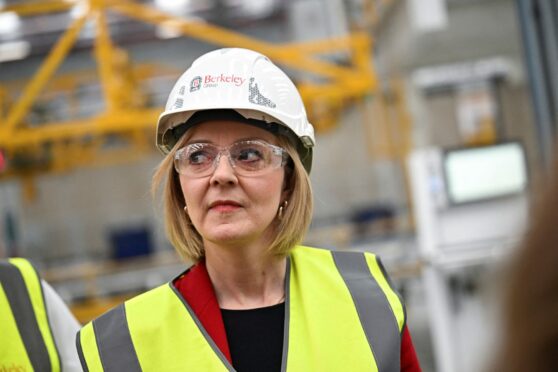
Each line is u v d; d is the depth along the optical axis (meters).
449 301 4.73
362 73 8.43
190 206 1.42
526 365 0.47
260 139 1.41
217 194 1.38
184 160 1.42
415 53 10.32
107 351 1.37
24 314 1.62
